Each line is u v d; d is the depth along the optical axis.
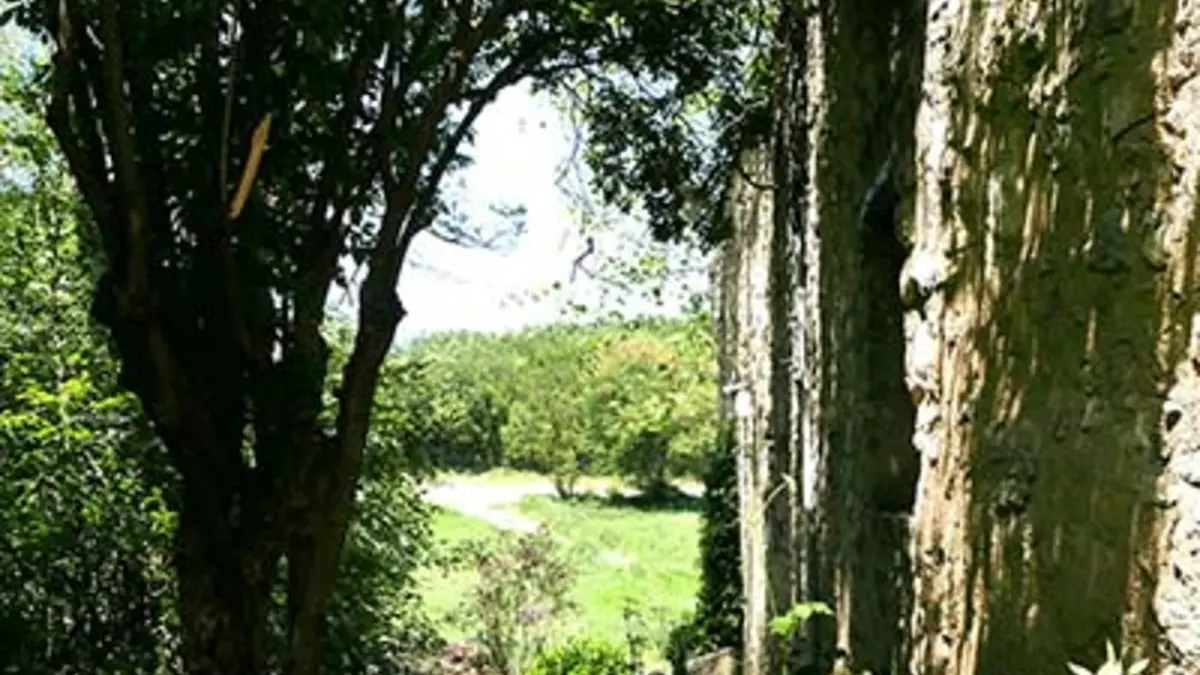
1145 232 2.44
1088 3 2.68
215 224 5.94
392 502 9.40
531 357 30.89
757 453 9.20
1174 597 2.30
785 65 7.13
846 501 5.30
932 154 3.59
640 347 27.50
